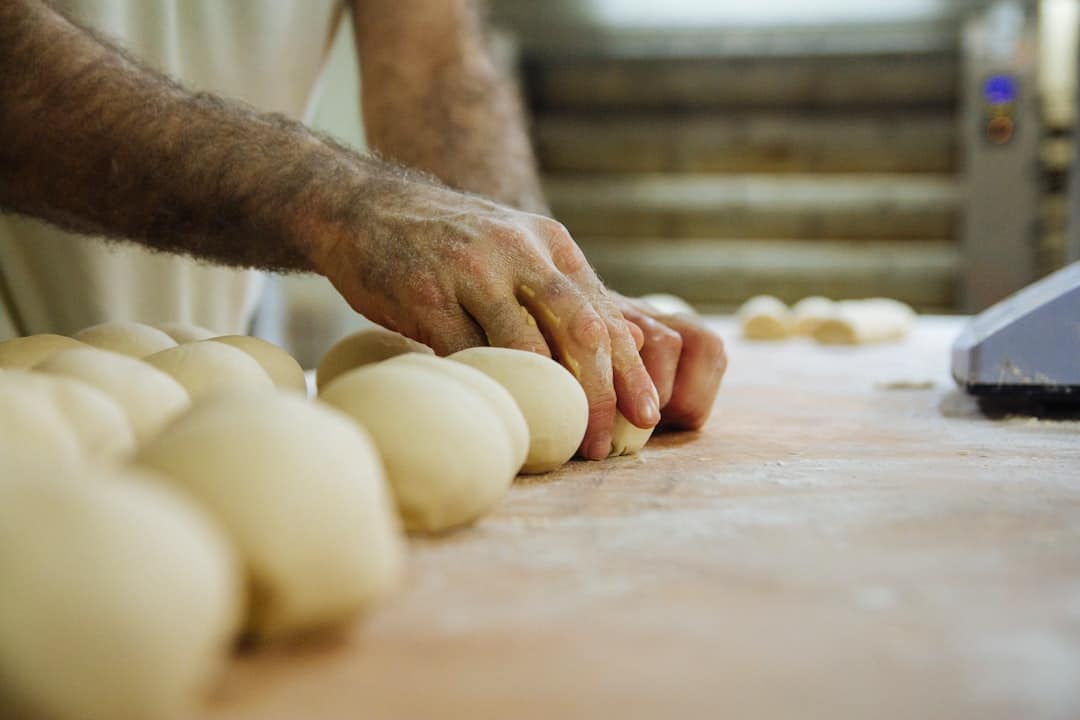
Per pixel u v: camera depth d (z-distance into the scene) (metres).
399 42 1.51
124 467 0.45
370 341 0.89
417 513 0.55
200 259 0.95
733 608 0.46
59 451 0.45
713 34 3.36
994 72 3.19
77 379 0.56
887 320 2.01
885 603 0.46
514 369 0.71
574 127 3.69
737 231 3.65
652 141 3.65
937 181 3.51
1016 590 0.48
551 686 0.38
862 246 3.58
